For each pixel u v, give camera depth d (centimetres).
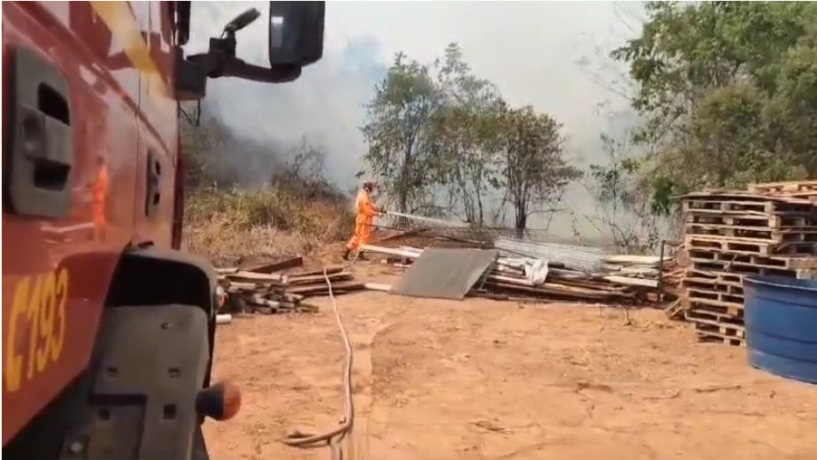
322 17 307
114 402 180
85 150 159
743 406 695
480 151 2291
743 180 1703
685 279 970
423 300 1295
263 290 1149
